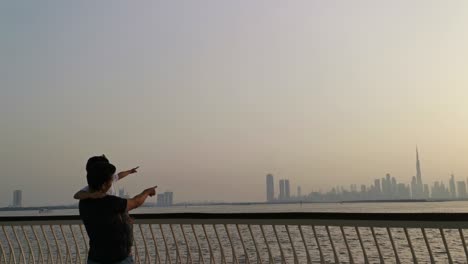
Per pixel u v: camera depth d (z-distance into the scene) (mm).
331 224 4773
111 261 4020
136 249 6258
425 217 4172
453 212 4031
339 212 4699
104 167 4098
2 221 6863
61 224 6461
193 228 5805
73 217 6285
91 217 4047
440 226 4121
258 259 5391
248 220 5254
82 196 4121
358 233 4859
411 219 4254
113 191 4504
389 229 4641
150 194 4344
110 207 4043
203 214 5582
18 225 6797
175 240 5945
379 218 4434
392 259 10836
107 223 4016
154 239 6051
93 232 4051
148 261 6152
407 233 4488
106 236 4016
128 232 4172
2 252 6988
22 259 6891
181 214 5746
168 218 5852
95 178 4066
